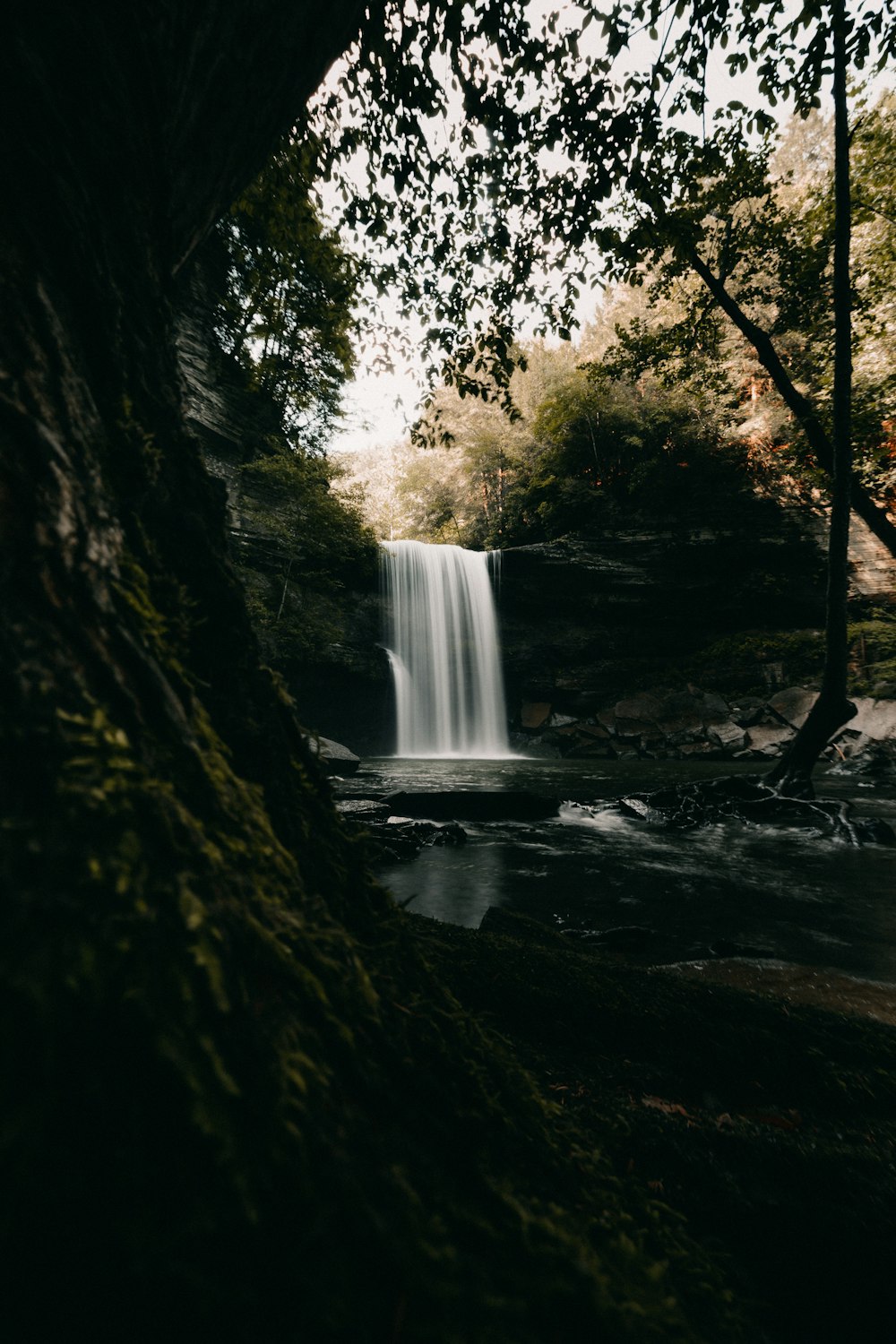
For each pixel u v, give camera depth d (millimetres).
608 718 28641
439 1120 761
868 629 26891
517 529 37406
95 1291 392
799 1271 1208
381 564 28016
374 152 6051
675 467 31344
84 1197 409
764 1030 1865
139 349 1103
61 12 1014
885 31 5070
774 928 5090
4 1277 374
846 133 8898
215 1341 412
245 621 1090
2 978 417
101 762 561
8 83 890
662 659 31359
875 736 21047
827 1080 1709
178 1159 450
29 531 635
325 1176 531
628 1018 1861
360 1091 675
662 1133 1448
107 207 1104
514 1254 624
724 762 23719
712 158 7875
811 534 29672
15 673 543
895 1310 1182
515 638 31922
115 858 512
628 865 7406
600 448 33062
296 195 6824
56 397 777
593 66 5219
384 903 1140
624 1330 607
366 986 819
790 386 10773
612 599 31281
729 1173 1364
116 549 792
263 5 1784
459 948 2137
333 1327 452
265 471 21969
